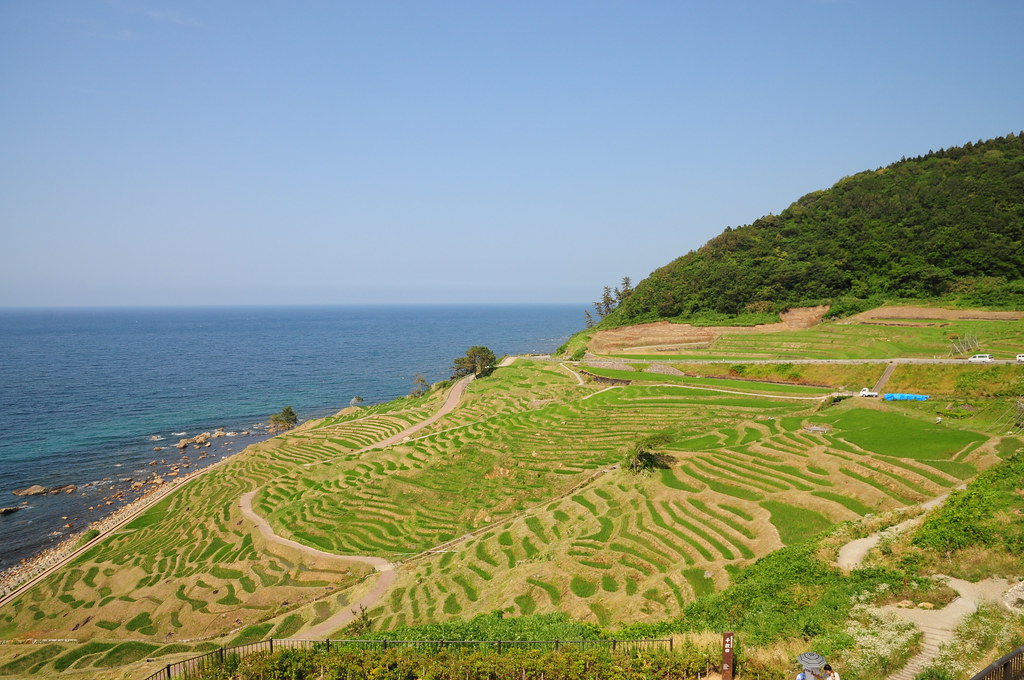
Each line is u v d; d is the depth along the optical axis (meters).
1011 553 32.22
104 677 39.41
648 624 36.25
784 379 106.31
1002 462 47.31
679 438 84.31
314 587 65.44
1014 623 25.09
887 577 32.94
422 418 130.50
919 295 130.00
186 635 59.06
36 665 53.94
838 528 46.06
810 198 191.38
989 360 89.81
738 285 154.00
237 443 138.50
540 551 60.78
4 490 104.81
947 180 157.25
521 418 106.81
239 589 66.19
